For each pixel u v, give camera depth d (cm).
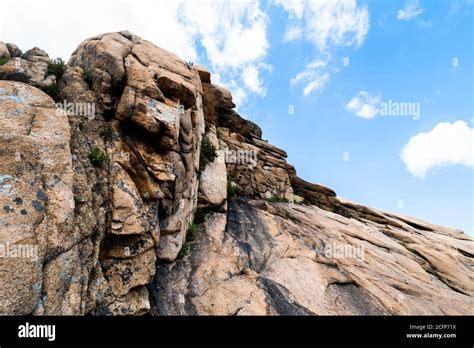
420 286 1606
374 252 1905
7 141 625
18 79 909
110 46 1194
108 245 841
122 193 884
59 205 642
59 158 708
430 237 2964
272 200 2358
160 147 1093
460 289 1892
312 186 2938
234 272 1199
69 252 634
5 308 475
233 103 2755
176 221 1155
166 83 1218
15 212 550
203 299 994
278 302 1060
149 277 892
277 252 1455
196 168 1537
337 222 2422
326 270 1392
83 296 653
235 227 1591
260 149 2731
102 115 1018
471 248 2936
